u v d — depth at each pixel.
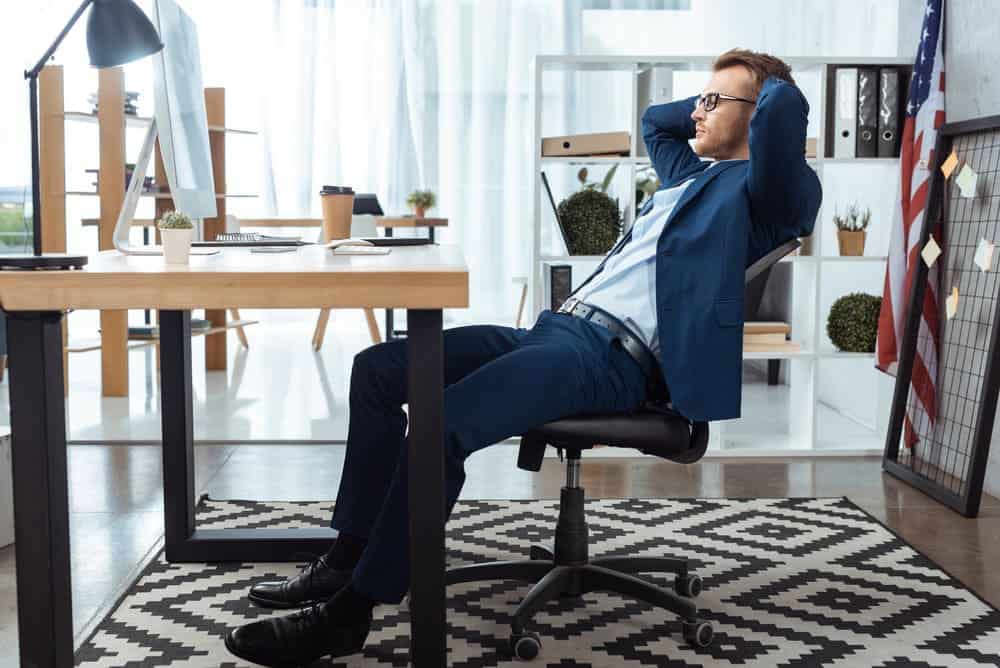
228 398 4.76
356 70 6.89
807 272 3.91
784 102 2.00
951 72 3.51
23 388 1.61
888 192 4.29
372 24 6.86
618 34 6.44
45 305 1.52
